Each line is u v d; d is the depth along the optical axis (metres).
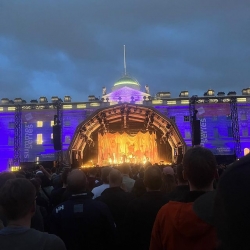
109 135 50.00
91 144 49.66
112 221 5.15
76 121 57.75
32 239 2.93
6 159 57.34
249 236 1.35
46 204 7.54
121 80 77.81
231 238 1.41
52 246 2.93
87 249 4.95
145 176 5.22
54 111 57.81
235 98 47.91
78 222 4.97
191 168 3.42
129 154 49.50
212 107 56.78
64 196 6.74
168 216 3.23
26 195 3.12
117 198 6.28
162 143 49.84
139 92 63.31
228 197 1.43
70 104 58.44
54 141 37.09
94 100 62.25
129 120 47.91
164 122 43.75
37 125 57.34
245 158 1.48
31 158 56.22
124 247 5.05
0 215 3.92
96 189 7.97
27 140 56.72
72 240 4.95
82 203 5.11
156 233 3.42
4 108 58.75
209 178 3.40
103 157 48.91
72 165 21.81
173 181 7.57
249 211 1.36
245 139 55.69
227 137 55.78
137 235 4.92
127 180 9.19
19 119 53.31
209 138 55.91
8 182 3.21
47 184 9.70
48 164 49.06
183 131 56.66
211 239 2.88
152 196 5.07
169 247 3.16
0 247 2.87
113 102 58.88
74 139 41.16
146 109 43.12
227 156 49.22
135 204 5.05
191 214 3.01
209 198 3.01
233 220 1.40
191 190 3.47
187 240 3.00
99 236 5.02
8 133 58.00
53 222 5.12
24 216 3.14
